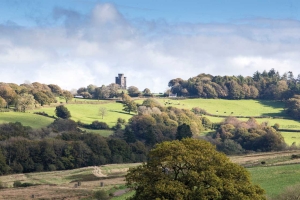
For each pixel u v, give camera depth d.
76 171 140.00
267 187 71.69
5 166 140.75
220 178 50.25
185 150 51.88
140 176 52.78
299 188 60.31
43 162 152.75
